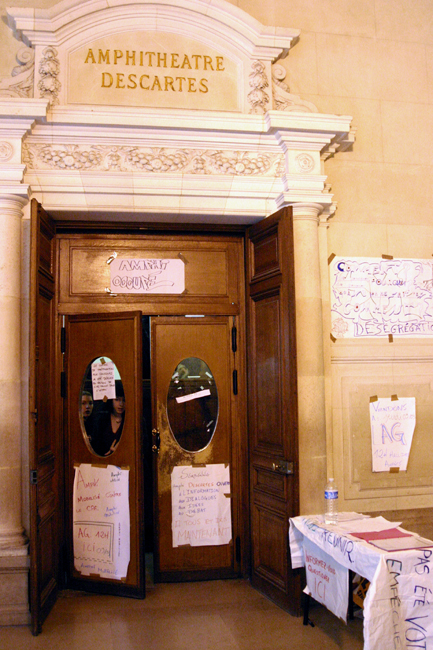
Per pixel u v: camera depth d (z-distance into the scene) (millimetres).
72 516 4109
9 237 3701
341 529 3285
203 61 4094
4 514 3576
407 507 4262
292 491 3643
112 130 3855
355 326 4285
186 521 4242
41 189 3785
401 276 4402
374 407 4266
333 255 4289
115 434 4074
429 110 4574
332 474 4137
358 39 4484
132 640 3301
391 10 4586
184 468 4270
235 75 4125
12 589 3520
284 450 3715
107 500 4016
